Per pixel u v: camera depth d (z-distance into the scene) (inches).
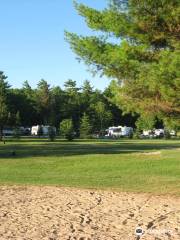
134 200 650.2
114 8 639.1
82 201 641.0
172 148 1937.7
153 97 643.5
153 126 3452.3
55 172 1076.5
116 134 3789.4
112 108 4375.0
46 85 4446.4
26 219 513.0
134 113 697.0
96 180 917.2
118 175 1007.0
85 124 3565.5
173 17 611.5
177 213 545.0
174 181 888.3
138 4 616.1
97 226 478.3
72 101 4399.6
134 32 637.9
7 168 1162.0
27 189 767.1
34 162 1310.3
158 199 659.4
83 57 665.0
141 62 638.5
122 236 433.7
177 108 642.8
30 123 4458.7
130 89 648.4
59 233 445.4
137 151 1743.4
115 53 623.2
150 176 978.7
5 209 575.2
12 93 4183.1
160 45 654.5
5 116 2812.5
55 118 4340.6
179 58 571.5
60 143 2485.2
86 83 4566.9
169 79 584.4
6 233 444.8
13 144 2342.5
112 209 577.6
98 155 1529.3
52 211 563.2
